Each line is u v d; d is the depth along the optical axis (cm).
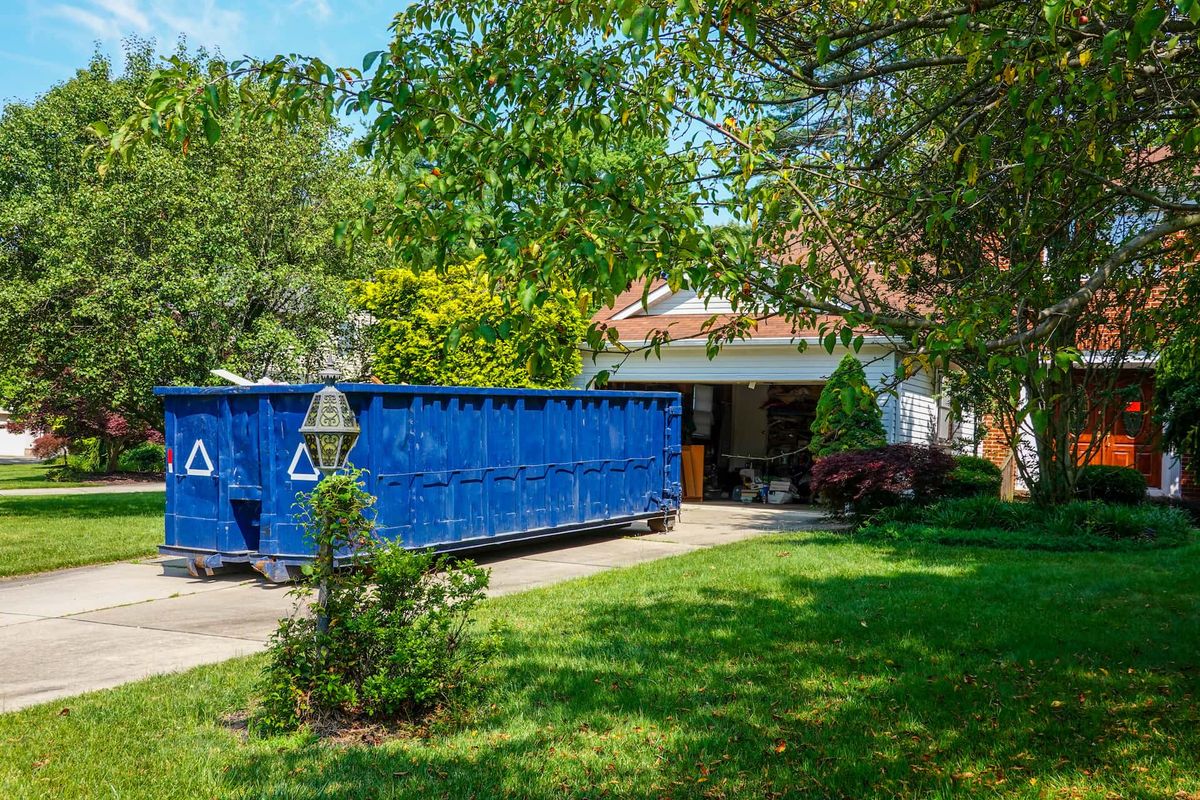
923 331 416
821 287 448
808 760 470
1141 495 1561
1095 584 938
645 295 394
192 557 1067
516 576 1069
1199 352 696
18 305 1566
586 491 1348
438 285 1761
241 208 1633
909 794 432
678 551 1291
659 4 483
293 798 425
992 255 825
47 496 2234
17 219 1656
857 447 1552
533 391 1235
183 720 536
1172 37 481
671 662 646
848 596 876
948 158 611
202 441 1077
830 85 581
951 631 732
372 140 473
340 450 553
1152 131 661
